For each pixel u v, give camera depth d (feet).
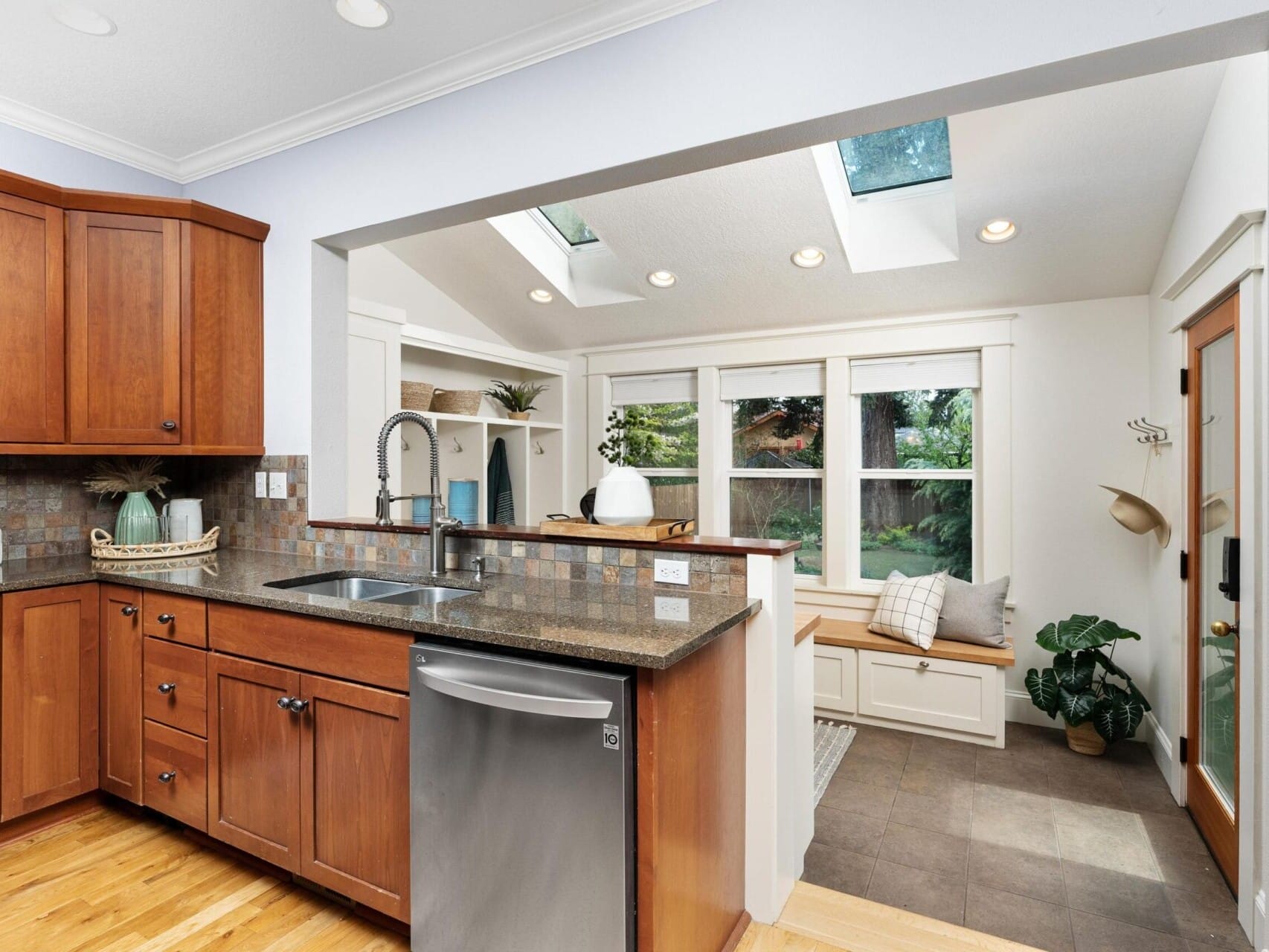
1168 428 9.25
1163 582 9.48
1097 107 7.63
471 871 4.96
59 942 5.62
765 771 6.03
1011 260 10.24
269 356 8.88
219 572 7.44
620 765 4.34
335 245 8.68
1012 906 6.46
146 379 7.98
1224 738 7.10
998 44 4.94
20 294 7.36
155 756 7.03
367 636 5.52
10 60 7.15
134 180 9.23
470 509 9.10
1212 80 7.01
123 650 7.30
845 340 12.55
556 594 6.16
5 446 7.22
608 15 6.31
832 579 12.72
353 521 8.27
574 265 13.55
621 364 14.80
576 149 6.64
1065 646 9.68
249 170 9.04
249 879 6.52
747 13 5.82
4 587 6.79
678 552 6.29
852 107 5.41
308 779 5.85
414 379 13.41
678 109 6.12
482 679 4.86
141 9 6.35
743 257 11.23
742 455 13.97
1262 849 5.73
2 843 7.04
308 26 6.62
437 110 7.50
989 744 10.34
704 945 5.24
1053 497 11.12
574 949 4.56
